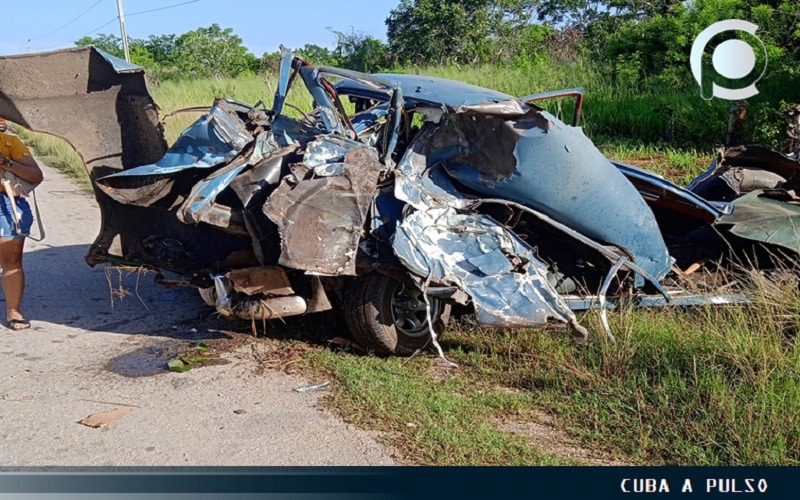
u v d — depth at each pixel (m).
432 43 28.61
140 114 5.81
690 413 4.11
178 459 3.82
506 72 18.98
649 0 23.64
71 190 12.41
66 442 4.01
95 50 5.47
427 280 4.70
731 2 13.13
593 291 5.62
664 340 4.77
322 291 5.08
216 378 4.85
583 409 4.28
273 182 4.93
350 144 5.02
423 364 5.04
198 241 5.65
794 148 8.61
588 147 5.26
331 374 4.89
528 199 5.24
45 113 5.54
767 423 3.88
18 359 5.22
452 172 5.30
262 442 3.99
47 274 7.40
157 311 6.28
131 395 4.61
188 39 41.56
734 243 6.29
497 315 4.62
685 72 14.03
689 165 10.88
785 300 5.07
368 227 4.91
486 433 4.03
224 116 5.17
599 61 17.39
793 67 12.07
